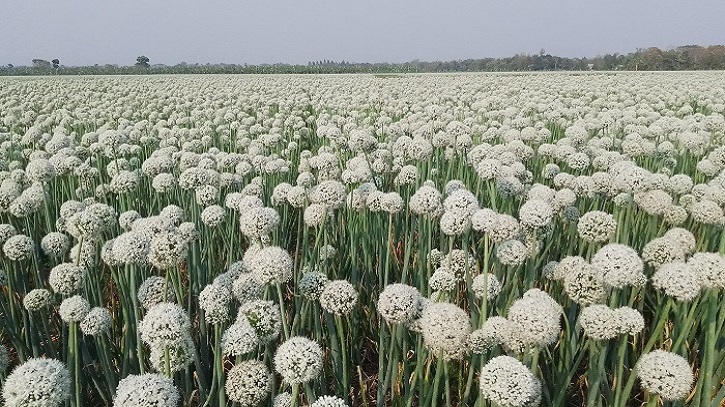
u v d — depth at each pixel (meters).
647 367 2.87
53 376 2.60
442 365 3.30
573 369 3.36
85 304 3.31
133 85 28.41
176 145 10.36
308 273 3.89
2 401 2.66
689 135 8.34
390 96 18.98
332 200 4.71
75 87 26.08
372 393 4.28
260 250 3.67
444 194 6.18
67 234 5.48
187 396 3.52
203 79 38.31
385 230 6.05
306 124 14.76
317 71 67.69
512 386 2.49
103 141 8.10
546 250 4.85
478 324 3.86
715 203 4.93
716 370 3.59
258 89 25.11
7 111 14.94
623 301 4.05
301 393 3.79
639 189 4.76
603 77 33.53
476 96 17.97
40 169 5.49
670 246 3.98
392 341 3.50
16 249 4.18
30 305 3.87
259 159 8.02
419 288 4.61
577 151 8.16
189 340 3.25
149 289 3.96
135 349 3.98
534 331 2.80
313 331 4.36
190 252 4.73
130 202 6.29
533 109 13.86
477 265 4.80
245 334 3.10
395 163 7.50
